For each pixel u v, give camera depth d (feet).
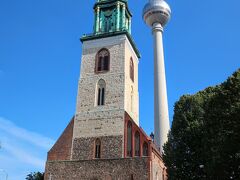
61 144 179.52
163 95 265.13
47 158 175.63
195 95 156.15
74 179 166.09
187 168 138.00
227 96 115.24
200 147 137.59
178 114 152.97
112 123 178.81
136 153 167.12
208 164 115.96
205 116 127.24
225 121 111.55
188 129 143.74
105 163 166.20
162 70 278.05
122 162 164.04
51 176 169.37
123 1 219.82
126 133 174.50
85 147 176.04
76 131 182.09
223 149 108.06
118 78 191.72
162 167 186.80
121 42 201.87
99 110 185.06
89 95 191.62
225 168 109.19
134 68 215.10
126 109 185.78
